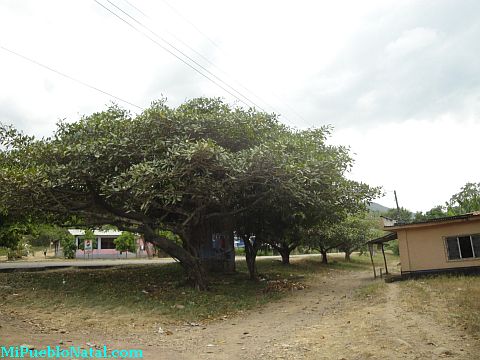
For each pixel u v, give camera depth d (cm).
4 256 4734
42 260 4009
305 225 2242
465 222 2036
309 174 1477
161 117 1502
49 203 1664
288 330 1027
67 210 1686
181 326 1116
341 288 1973
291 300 1582
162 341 935
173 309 1303
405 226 2128
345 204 2006
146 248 4797
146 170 1330
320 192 1683
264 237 2348
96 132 1609
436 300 1235
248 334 1000
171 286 1711
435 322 939
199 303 1402
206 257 2136
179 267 2270
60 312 1250
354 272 3191
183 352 830
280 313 1305
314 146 1692
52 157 1552
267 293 1725
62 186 1555
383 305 1253
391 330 895
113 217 1812
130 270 2156
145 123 1520
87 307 1315
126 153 1483
